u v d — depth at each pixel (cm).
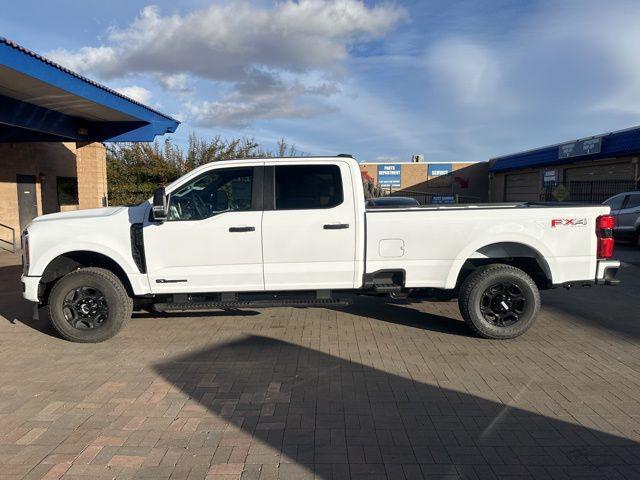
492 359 518
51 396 436
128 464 327
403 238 578
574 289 879
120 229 580
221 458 333
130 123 1493
